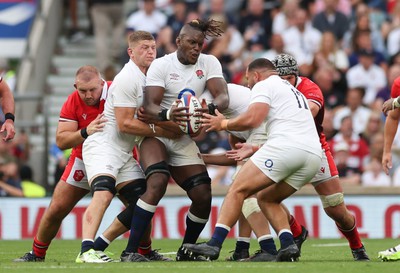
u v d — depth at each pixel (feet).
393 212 163.32
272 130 96.58
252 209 102.06
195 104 99.86
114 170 100.32
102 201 98.68
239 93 104.83
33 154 186.39
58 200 103.45
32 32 211.82
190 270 88.02
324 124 180.04
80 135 100.99
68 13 230.48
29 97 186.91
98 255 98.17
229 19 212.64
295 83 105.29
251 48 208.74
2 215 168.04
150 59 101.55
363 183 178.60
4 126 109.91
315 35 206.90
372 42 205.98
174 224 164.66
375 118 186.70
